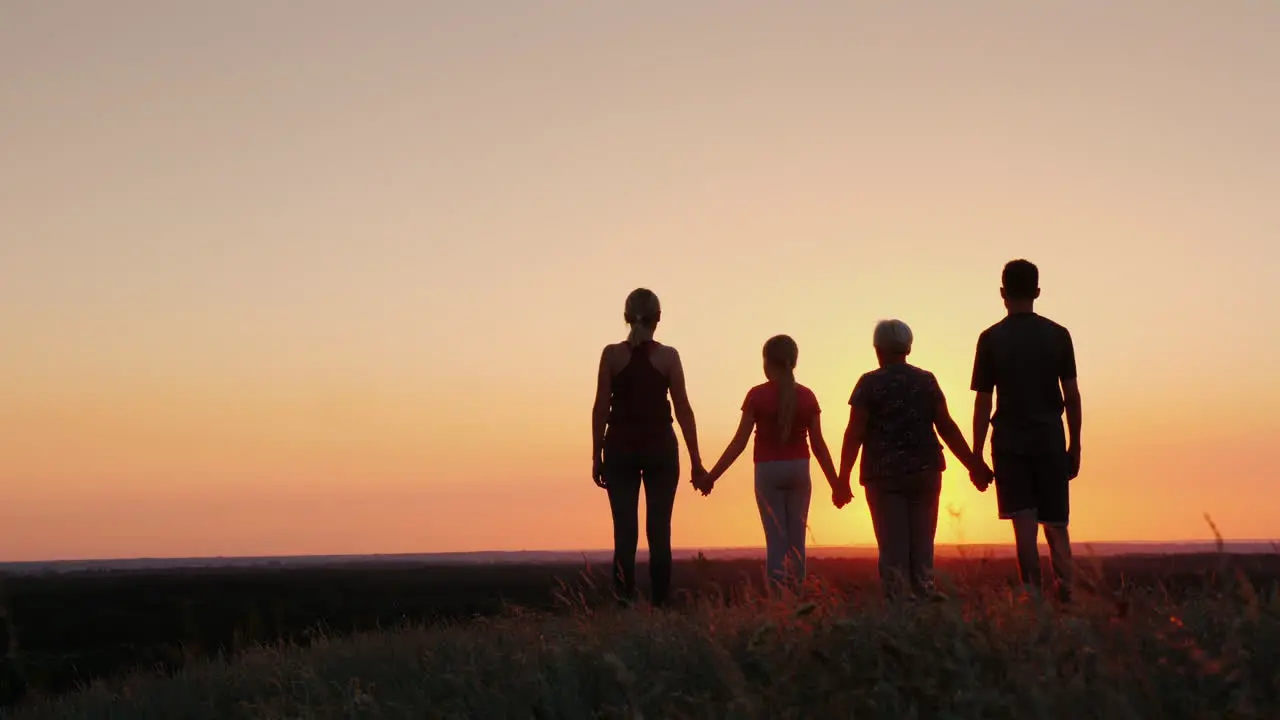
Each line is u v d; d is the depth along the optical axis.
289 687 6.41
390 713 5.20
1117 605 4.50
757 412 9.88
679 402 9.57
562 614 6.81
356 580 34.09
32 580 37.75
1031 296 8.59
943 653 4.22
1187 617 4.75
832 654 4.41
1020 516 8.41
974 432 8.70
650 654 5.36
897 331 8.83
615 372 9.41
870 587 5.44
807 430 9.88
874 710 3.99
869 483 8.77
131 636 13.93
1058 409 8.45
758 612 5.78
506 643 6.32
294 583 33.06
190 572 52.59
